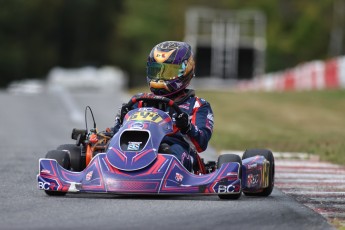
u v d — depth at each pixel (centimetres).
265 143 6612
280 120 8919
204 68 19638
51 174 3572
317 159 5744
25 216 3094
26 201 3459
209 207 3341
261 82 16600
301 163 5500
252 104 10700
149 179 3459
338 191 4169
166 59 3894
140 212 3186
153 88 3931
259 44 19550
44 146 6378
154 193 3447
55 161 3606
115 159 3512
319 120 9012
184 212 3206
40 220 3012
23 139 6925
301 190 4188
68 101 11075
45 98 11600
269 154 3866
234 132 7575
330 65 13738
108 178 3475
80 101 11125
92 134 3909
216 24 19950
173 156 3531
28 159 5434
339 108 10344
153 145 3556
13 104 10550
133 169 3475
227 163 3575
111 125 8112
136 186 3450
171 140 3694
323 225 3075
